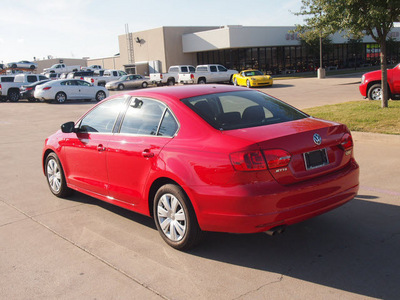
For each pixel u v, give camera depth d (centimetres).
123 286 352
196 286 344
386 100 1177
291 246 411
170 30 4647
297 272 358
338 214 484
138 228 484
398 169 648
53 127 1499
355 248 396
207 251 411
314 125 402
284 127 393
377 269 354
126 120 482
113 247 432
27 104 2738
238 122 405
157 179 422
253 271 365
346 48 4916
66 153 571
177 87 487
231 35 4009
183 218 401
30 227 503
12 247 445
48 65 7206
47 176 638
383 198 527
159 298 329
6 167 852
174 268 379
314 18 1137
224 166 357
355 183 412
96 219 520
